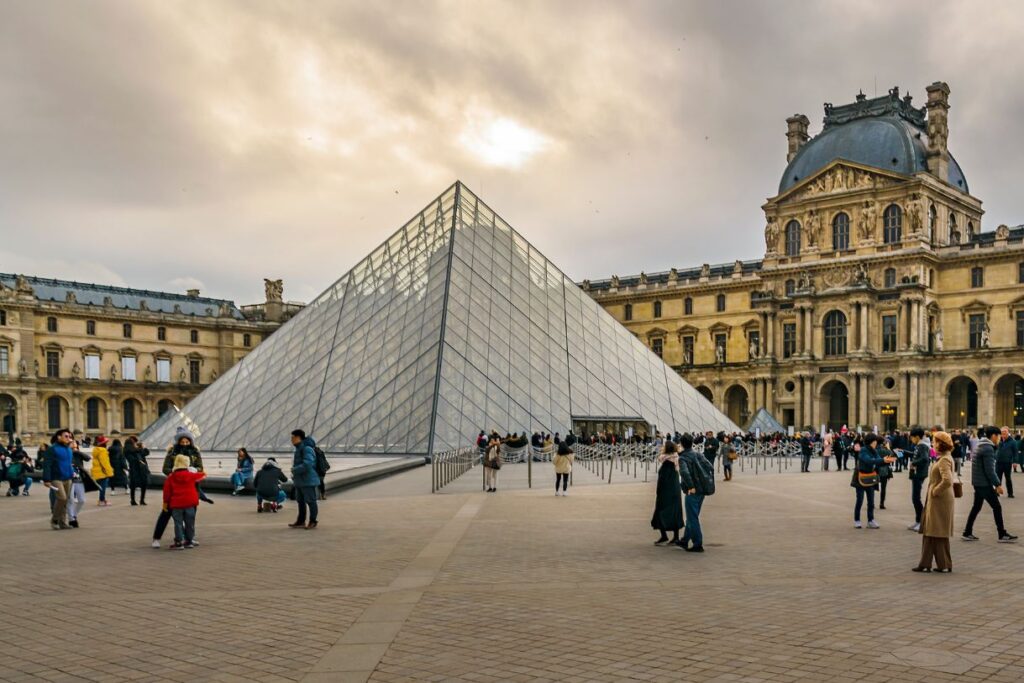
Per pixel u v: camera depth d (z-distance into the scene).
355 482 49.66
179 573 23.11
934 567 23.70
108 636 16.64
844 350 139.62
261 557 25.56
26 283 163.25
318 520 34.50
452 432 67.81
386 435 69.06
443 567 23.62
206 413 83.06
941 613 18.12
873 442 31.91
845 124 148.62
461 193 90.00
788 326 148.25
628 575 22.45
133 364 180.00
